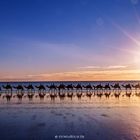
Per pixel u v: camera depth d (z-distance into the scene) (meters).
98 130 18.19
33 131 18.05
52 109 30.61
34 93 63.53
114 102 39.75
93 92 66.56
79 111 28.64
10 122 21.67
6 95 56.44
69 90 75.19
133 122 21.39
